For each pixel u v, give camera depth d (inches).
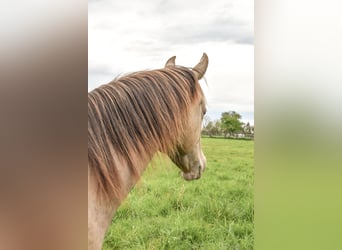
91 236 35.7
